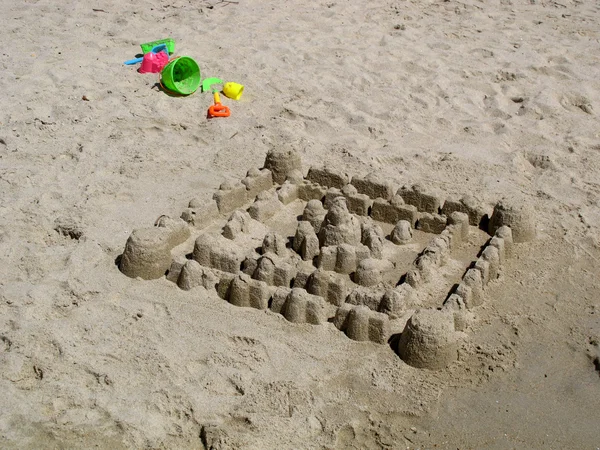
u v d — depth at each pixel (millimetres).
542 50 4773
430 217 2945
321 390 2174
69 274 2611
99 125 3799
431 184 3336
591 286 2670
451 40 4973
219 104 3961
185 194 3215
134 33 4938
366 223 2902
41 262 2684
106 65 4438
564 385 2236
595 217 3084
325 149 3643
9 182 3238
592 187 3312
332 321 2434
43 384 2162
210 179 3355
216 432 2018
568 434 2070
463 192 3270
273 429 2039
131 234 2627
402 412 2115
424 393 2180
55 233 2928
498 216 2887
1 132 3689
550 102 4074
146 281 2605
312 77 4387
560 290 2641
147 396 2129
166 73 4098
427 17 5422
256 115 3980
